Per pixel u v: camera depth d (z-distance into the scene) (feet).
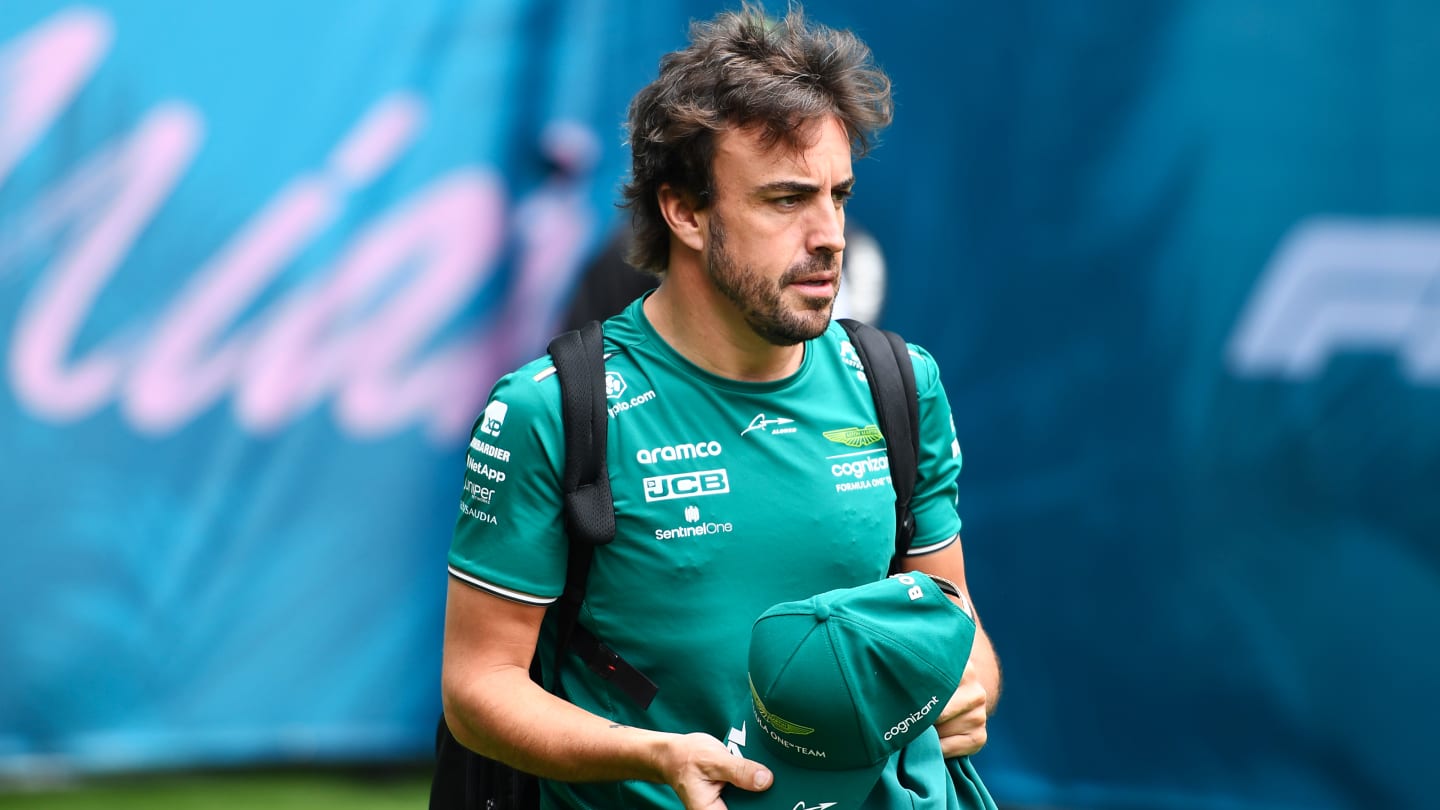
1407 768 53.52
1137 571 56.13
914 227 57.88
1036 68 56.85
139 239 56.39
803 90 23.43
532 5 59.31
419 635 59.41
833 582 24.61
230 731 57.62
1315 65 53.93
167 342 56.75
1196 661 55.57
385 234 58.59
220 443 57.36
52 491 55.88
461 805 26.91
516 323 59.72
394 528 59.06
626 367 24.82
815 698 22.06
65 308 55.77
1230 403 55.06
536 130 59.52
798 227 23.68
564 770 23.66
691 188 24.31
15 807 59.72
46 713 55.88
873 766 23.07
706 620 24.06
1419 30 53.11
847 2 57.88
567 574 24.66
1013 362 57.26
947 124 57.62
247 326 57.47
